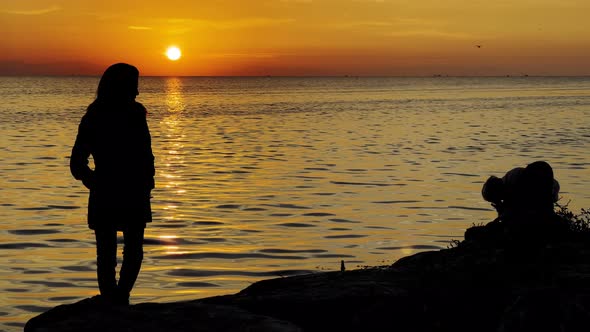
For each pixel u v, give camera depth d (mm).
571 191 23156
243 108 99688
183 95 176250
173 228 17219
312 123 64688
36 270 12906
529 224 7039
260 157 35375
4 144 41875
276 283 7000
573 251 6941
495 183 7352
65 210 19812
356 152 37656
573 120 67500
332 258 14031
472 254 7270
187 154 37188
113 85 6348
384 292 6293
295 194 23031
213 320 5488
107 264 6402
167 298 11062
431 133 51500
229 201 21656
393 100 131500
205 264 13477
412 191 23516
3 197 22094
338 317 6090
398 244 15352
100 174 6332
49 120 67562
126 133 6332
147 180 6457
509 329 5574
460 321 6074
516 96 153500
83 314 5586
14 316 10086
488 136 48344
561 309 5531
